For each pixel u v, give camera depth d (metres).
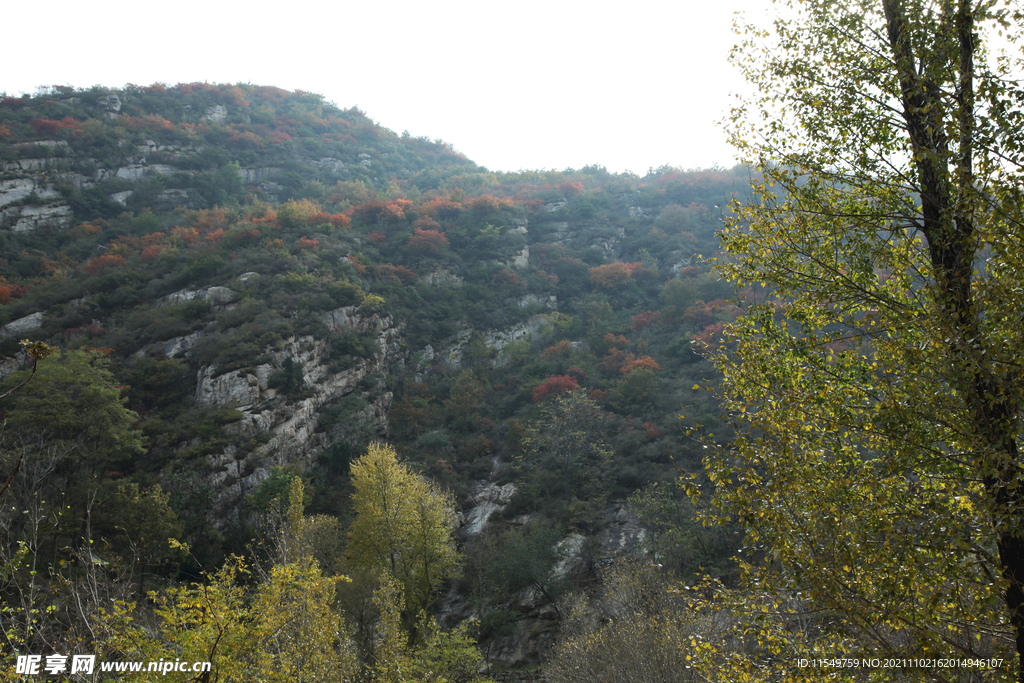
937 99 7.80
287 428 46.75
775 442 8.24
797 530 7.39
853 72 8.66
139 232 79.00
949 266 7.81
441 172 139.00
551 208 105.56
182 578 31.66
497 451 52.94
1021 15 7.37
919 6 7.91
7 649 9.44
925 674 6.87
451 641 23.27
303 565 18.31
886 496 7.58
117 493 31.00
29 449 28.98
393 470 31.44
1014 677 6.56
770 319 9.20
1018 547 6.86
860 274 8.77
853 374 8.71
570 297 83.69
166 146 105.31
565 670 18.62
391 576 27.69
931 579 6.88
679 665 15.48
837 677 7.30
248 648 10.76
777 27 9.53
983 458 6.57
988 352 6.71
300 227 75.31
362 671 20.58
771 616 8.07
